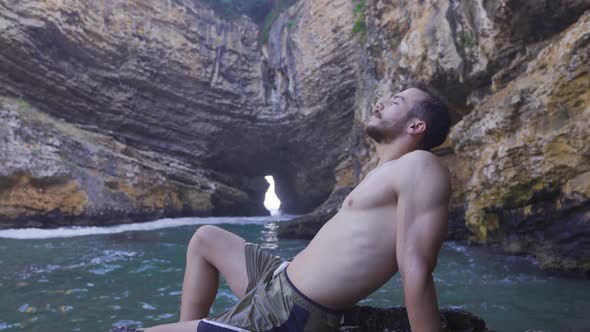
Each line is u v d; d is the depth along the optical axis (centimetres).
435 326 105
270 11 2445
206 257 178
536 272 534
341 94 2042
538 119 571
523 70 682
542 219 577
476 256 675
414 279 107
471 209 757
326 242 140
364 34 1481
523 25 671
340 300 133
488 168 677
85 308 365
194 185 2102
